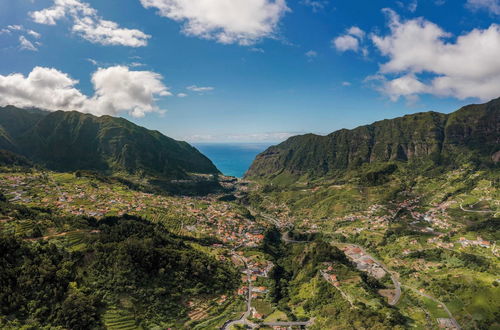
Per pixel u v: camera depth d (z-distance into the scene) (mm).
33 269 160625
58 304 152000
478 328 181625
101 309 163125
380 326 165875
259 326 182000
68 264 176000
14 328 134375
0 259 157500
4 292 144625
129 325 160875
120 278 180750
